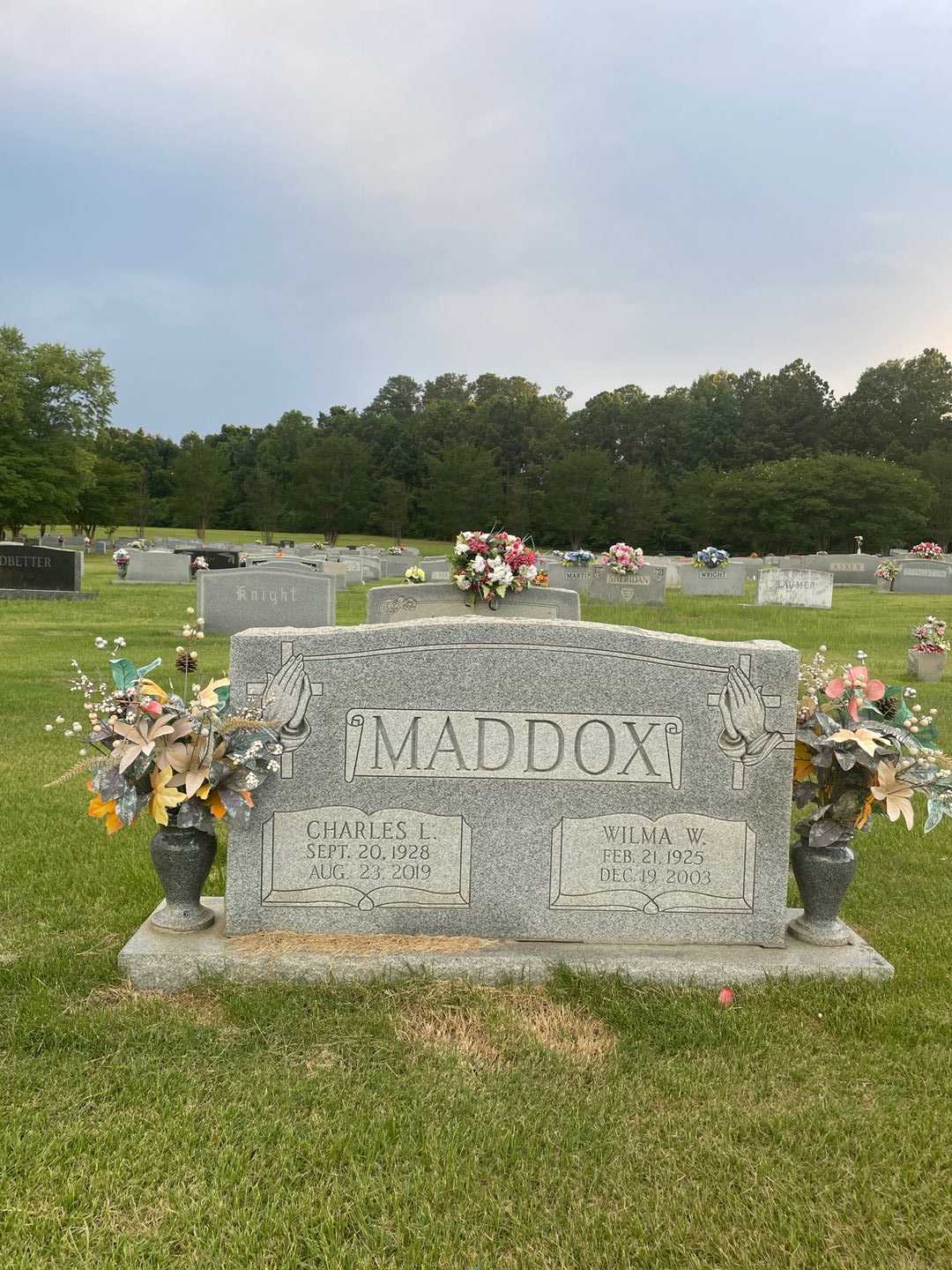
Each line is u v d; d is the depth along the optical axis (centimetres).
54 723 834
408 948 379
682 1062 322
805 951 392
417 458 9194
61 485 5403
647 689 384
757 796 388
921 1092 308
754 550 7119
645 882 391
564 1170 266
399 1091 300
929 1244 241
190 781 362
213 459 7488
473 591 1065
